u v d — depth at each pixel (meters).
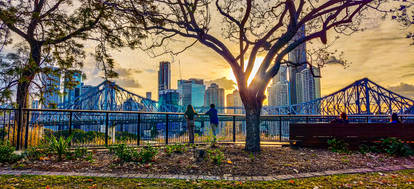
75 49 7.41
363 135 7.96
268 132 11.41
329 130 8.34
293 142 8.82
